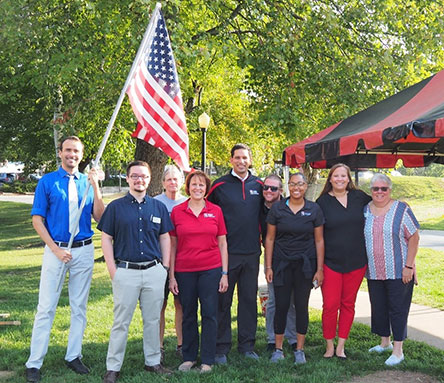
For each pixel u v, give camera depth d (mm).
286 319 5543
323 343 5953
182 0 11172
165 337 6234
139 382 4605
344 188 5328
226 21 11680
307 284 5211
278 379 4648
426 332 6395
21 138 21594
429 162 8148
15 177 58031
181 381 4613
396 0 13078
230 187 5414
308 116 13000
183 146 5344
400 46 12797
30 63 12047
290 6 12312
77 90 13430
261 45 12109
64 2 11336
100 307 8094
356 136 5402
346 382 4719
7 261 14211
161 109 5266
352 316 5398
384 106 6586
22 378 4703
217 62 18562
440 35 12555
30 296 9070
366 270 5375
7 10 10695
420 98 5828
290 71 12070
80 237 4969
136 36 10070
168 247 4941
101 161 20812
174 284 5125
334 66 12203
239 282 5418
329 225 5277
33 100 18594
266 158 28938
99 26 10852
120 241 4719
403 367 5043
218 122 26500
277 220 5258
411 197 37438
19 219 27312
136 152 13805
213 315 5047
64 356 5414
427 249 15258
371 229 5195
